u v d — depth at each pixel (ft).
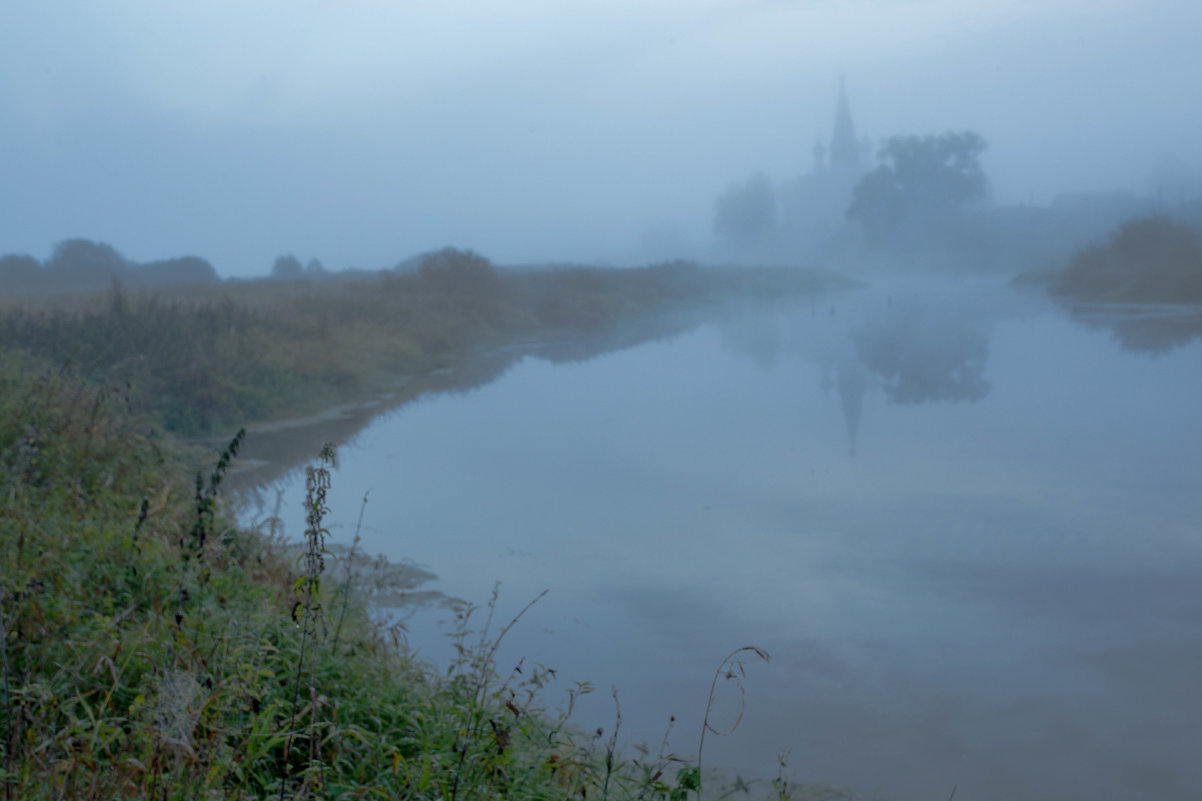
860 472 35.12
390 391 59.00
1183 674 17.66
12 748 9.72
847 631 20.22
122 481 21.88
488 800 10.49
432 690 14.40
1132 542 25.84
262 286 144.36
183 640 12.09
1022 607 21.34
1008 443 39.04
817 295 186.60
